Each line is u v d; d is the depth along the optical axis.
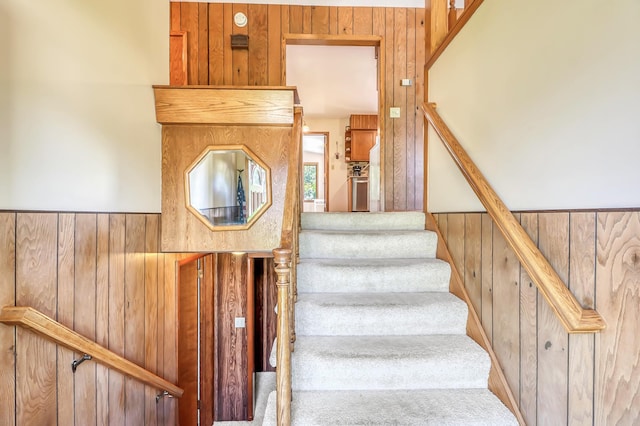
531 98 1.36
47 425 1.26
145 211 2.08
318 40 3.73
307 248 2.42
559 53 1.19
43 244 1.27
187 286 3.32
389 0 3.71
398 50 3.80
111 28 1.72
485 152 1.73
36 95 1.25
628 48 0.92
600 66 1.01
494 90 1.65
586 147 1.07
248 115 2.24
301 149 2.64
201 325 3.74
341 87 5.60
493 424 1.38
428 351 1.64
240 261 4.01
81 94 1.50
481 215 1.76
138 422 1.99
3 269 1.10
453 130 2.14
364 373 1.58
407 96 3.82
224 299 3.98
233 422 3.91
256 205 2.32
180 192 2.28
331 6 3.74
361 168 7.26
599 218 1.01
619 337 0.96
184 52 3.65
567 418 1.13
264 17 3.70
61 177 1.37
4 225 1.10
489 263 1.67
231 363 3.98
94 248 1.58
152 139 2.17
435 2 2.55
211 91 2.22
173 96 2.20
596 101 1.03
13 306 1.12
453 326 1.87
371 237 2.41
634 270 0.92
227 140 2.29
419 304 1.87
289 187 1.79
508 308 1.49
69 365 1.38
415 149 3.84
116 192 1.77
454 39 2.13
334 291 2.12
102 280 1.64
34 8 1.23
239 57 3.69
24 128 1.19
